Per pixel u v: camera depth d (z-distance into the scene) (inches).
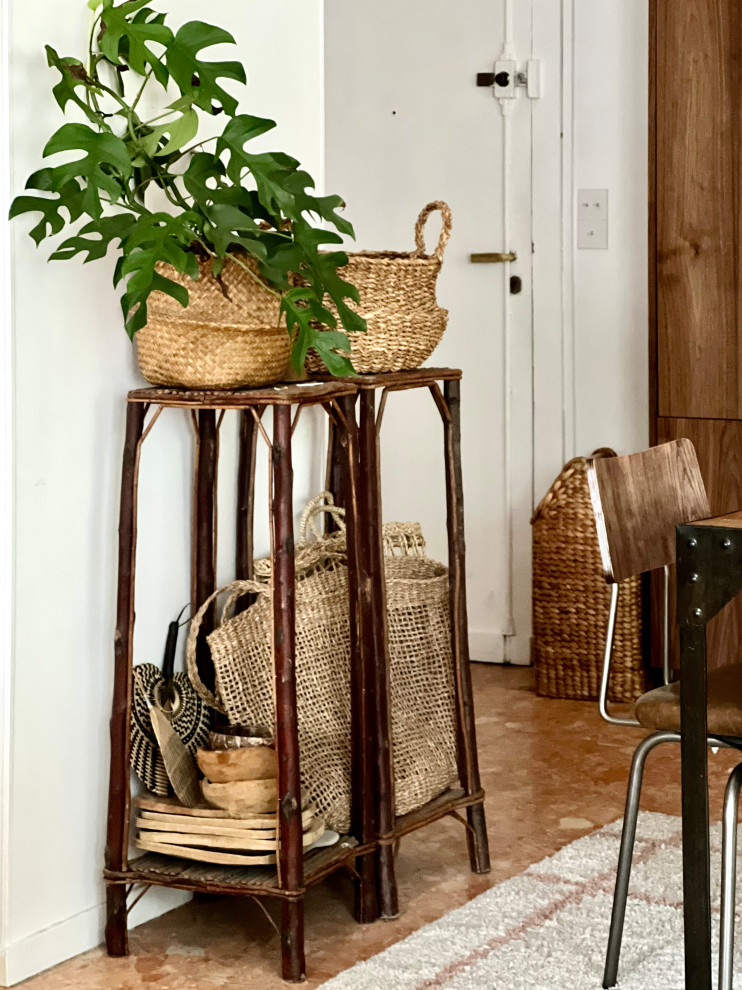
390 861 92.4
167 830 87.6
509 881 97.3
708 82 145.1
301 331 81.0
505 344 163.5
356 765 92.0
